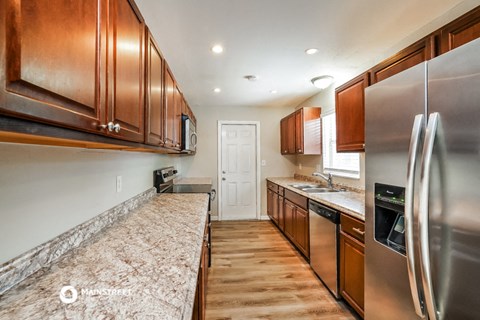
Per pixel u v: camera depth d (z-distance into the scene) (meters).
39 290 0.77
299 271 2.72
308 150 3.81
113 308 0.68
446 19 1.77
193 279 0.87
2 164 0.79
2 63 0.46
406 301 1.14
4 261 0.79
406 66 1.63
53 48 0.59
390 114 1.20
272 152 5.11
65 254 1.05
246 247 3.45
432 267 0.94
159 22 1.87
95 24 0.80
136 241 1.23
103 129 0.84
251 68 2.85
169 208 2.02
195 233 1.36
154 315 0.65
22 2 0.50
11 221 0.82
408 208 1.02
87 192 1.31
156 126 1.61
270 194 4.77
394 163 1.18
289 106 5.01
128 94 1.10
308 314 1.99
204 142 4.96
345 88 2.34
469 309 0.82
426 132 0.95
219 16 1.80
